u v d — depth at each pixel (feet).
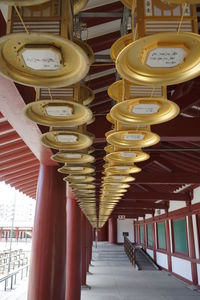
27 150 27.43
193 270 46.34
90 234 81.76
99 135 16.48
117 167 14.88
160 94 7.45
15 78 6.32
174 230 58.34
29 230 152.05
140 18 5.96
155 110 7.82
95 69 14.85
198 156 29.91
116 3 11.94
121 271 69.51
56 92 7.52
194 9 5.99
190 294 43.80
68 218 37.37
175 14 5.98
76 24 10.25
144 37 5.37
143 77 6.36
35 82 6.42
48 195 20.12
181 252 53.98
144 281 55.62
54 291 18.67
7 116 12.00
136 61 6.03
